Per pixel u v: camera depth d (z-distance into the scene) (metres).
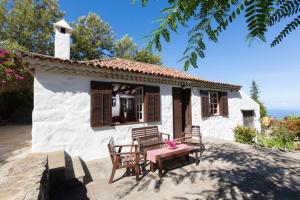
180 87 8.63
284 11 0.69
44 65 4.89
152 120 7.25
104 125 5.91
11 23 14.22
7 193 2.17
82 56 18.27
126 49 22.75
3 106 11.41
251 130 9.38
